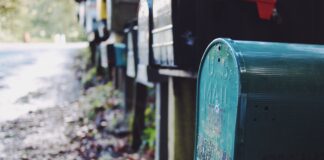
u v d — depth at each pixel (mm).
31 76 10969
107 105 7535
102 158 5422
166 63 3199
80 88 9656
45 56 14820
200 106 2182
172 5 2926
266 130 1663
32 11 31000
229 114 1772
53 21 31875
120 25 6262
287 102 1662
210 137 2027
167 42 3115
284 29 3031
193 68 2959
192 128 4062
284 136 1675
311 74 1705
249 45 1814
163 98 4516
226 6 2953
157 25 3426
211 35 2943
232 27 2963
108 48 6473
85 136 6281
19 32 27328
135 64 4996
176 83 4020
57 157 5449
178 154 4020
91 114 7297
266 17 2902
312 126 1688
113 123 6598
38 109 7852
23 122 6973
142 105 5820
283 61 1715
